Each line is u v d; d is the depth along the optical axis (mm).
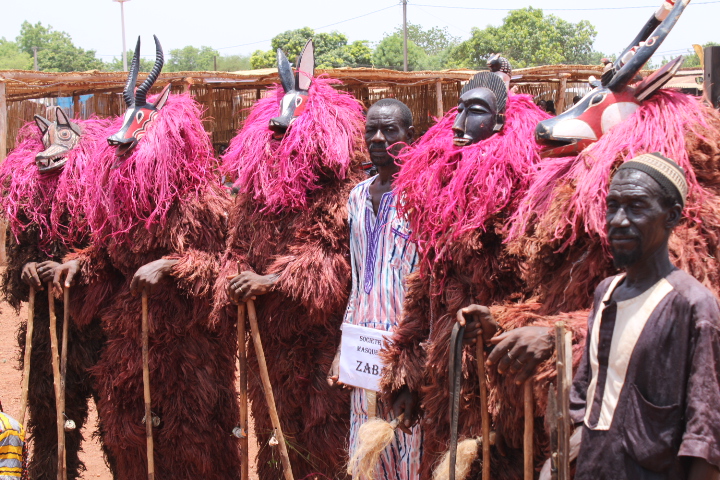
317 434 4258
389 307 3818
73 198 5105
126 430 4613
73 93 13617
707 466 1925
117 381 4594
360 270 3990
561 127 2729
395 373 3490
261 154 4215
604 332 2172
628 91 2721
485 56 33812
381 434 3434
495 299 3029
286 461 3959
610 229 2086
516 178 3010
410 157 3355
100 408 4863
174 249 4516
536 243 2701
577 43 33969
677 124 2543
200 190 4629
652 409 2023
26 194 5238
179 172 4555
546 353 2457
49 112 13852
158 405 4594
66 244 5215
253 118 4441
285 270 4043
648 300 2072
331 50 30859
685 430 1958
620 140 2545
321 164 4172
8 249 5336
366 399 3895
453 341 2797
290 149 4055
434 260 3189
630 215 2037
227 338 4770
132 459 4711
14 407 6969
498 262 2990
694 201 2449
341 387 4223
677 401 1992
